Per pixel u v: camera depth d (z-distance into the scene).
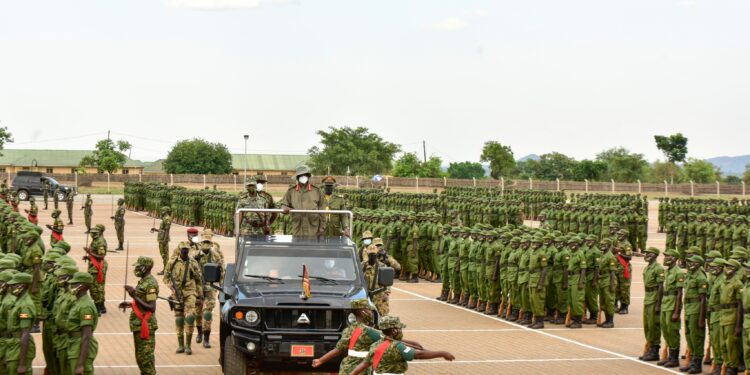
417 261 31.22
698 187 101.00
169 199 60.56
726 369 16.91
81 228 50.59
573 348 19.58
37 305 16.05
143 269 14.33
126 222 56.31
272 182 103.69
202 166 123.69
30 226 20.59
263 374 15.09
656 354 18.48
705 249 37.47
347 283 15.01
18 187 73.56
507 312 23.44
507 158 127.94
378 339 11.44
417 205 54.28
